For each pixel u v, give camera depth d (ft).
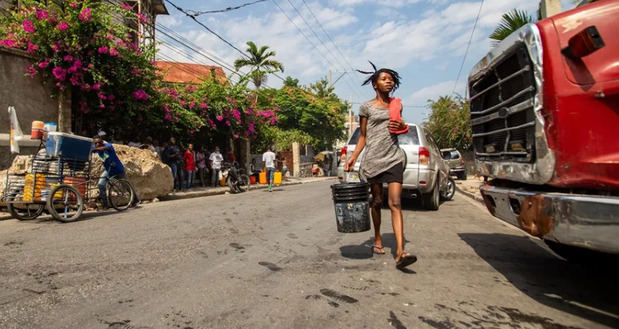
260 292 8.91
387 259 11.88
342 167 23.29
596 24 7.58
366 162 11.67
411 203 27.76
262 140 69.31
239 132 56.59
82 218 20.40
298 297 8.61
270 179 45.01
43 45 29.14
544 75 7.93
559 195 7.72
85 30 30.30
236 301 8.34
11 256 11.98
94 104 32.42
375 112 11.64
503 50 9.59
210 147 55.88
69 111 30.99
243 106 53.52
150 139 36.99
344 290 9.09
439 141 97.81
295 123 117.80
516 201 9.54
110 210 23.89
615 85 7.13
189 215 21.18
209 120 48.01
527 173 8.82
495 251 13.38
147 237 15.03
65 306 8.02
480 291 9.27
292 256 12.19
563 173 7.71
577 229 7.25
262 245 13.73
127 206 24.61
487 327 7.31
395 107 11.05
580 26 7.68
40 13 28.66
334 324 7.24
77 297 8.53
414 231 16.83
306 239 14.82
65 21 29.53
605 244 6.83
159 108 39.22
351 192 11.08
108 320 7.34
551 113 7.80
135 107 34.99
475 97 12.12
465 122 89.25
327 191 40.65
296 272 10.48
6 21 31.24
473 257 12.50
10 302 8.20
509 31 29.07
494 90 11.03
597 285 9.86
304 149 107.55
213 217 20.43
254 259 11.82
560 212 7.57
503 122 10.25
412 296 8.80
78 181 21.09
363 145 12.34
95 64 31.27
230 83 54.85
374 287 9.34
